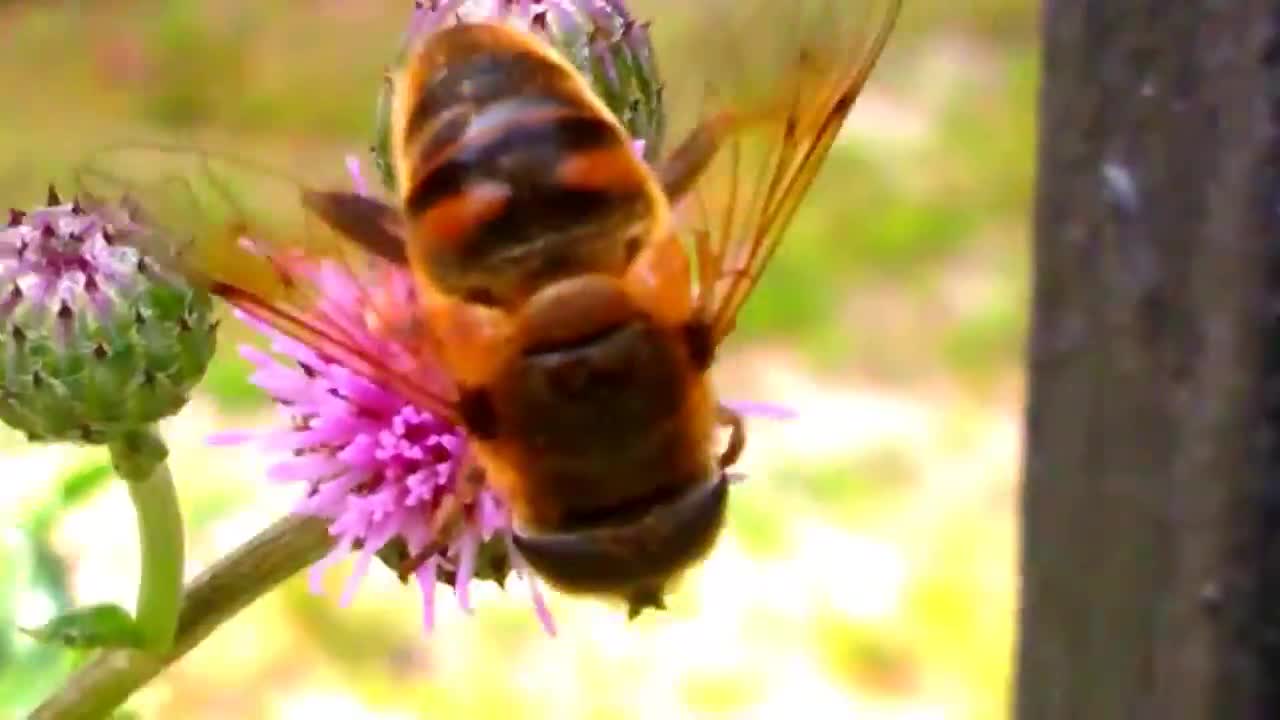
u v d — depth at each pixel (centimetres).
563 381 5
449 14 6
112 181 6
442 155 5
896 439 16
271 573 6
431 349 5
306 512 6
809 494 15
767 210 5
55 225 6
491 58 5
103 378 6
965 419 16
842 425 16
